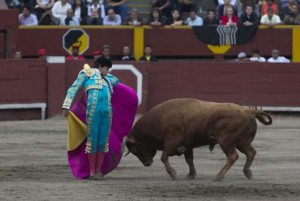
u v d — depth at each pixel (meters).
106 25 49.03
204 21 49.41
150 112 23.09
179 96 44.16
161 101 44.12
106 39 49.00
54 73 43.00
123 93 23.59
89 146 22.69
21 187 20.88
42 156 28.91
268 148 31.58
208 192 20.09
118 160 23.56
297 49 48.91
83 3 49.91
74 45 49.00
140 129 23.16
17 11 45.62
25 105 42.47
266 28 48.91
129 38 49.06
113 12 49.41
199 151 30.73
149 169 25.61
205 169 25.75
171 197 19.33
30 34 48.91
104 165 23.41
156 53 49.19
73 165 23.11
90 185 21.44
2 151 30.34
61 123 40.56
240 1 50.00
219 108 22.16
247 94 44.06
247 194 19.83
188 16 50.62
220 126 22.03
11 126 39.38
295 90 43.91
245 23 48.75
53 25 49.00
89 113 22.64
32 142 33.16
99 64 23.17
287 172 24.70
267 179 22.92
